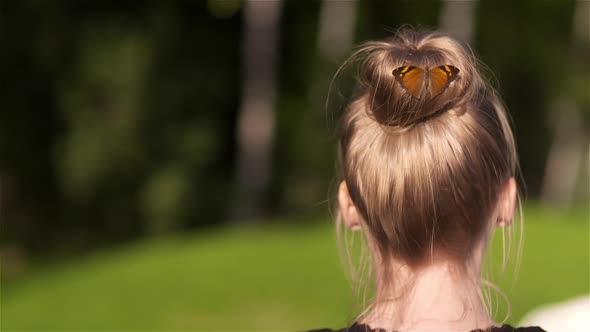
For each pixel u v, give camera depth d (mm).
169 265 13547
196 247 15172
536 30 34875
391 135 2020
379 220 2037
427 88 1974
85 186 24578
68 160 24328
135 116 24328
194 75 26234
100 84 24172
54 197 27812
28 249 27031
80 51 24516
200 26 27672
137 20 25609
